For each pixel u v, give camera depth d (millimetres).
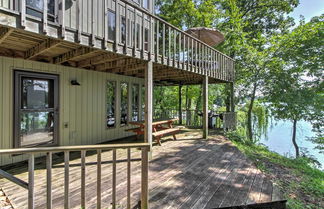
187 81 9227
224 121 7582
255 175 3338
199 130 8352
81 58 4352
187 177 3197
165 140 6305
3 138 3711
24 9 2160
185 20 13875
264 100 10398
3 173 1544
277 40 9977
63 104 4781
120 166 3648
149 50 4109
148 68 4121
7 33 2307
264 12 13344
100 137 5852
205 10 12773
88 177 3111
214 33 8125
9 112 3791
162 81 9250
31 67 4102
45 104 4418
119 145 1953
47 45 2973
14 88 3850
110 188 2721
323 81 8531
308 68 8688
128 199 2061
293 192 3033
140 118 7664
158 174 3320
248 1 13266
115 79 6391
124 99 6855
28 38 2881
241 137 7516
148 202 2285
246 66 10758
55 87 4594
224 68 7961
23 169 3500
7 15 2041
